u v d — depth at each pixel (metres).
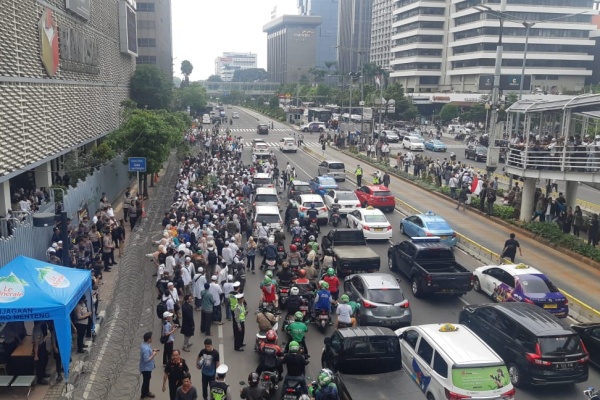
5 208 21.69
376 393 10.96
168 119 48.47
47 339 13.70
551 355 12.66
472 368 10.93
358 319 16.64
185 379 10.30
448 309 18.45
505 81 75.56
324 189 36.50
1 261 16.20
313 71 167.62
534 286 17.44
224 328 16.75
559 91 107.62
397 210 35.19
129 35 55.06
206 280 17.98
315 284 18.20
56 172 28.88
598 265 23.50
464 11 121.12
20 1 23.12
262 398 10.48
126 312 15.45
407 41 137.25
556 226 27.92
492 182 34.47
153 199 32.56
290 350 12.00
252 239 21.98
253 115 142.62
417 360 12.23
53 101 27.91
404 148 70.31
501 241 27.66
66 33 30.11
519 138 34.53
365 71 125.38
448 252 20.08
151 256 20.12
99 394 11.71
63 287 12.64
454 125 91.56
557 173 27.42
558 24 114.31
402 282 21.36
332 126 94.94
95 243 21.12
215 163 44.28
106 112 43.09
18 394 12.23
